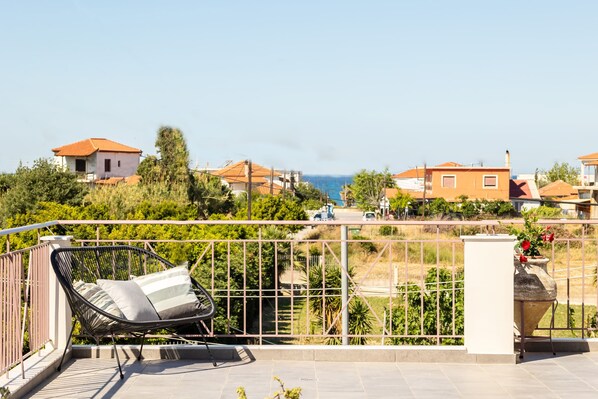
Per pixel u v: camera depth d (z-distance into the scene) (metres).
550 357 5.85
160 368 5.52
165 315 5.50
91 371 5.41
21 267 4.98
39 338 5.45
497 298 5.66
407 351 5.74
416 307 8.73
